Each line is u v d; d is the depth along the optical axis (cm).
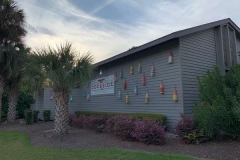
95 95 1314
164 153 507
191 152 511
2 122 1291
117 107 1114
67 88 774
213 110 565
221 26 968
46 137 735
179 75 776
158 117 791
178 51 790
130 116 824
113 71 1170
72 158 489
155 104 877
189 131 598
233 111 534
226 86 605
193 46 841
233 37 1055
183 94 758
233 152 495
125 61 1084
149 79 918
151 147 569
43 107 1427
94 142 644
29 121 1170
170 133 754
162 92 837
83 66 742
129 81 1042
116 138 688
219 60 937
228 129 589
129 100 1031
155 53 898
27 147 611
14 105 1327
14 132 898
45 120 1347
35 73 730
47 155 521
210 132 576
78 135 757
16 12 1195
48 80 750
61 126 766
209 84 636
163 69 850
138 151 525
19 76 1276
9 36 1195
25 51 1238
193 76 810
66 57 737
